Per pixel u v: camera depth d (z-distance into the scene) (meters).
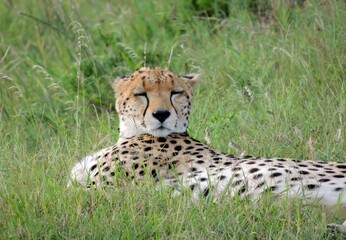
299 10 14.67
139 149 9.93
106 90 14.16
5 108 13.54
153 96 10.16
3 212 8.81
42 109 13.84
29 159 10.50
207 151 9.85
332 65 12.99
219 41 14.84
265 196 8.77
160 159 9.80
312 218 8.52
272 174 8.98
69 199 9.10
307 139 11.01
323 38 13.62
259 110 12.28
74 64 14.59
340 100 11.96
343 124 11.20
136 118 10.26
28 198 9.08
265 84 13.26
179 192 9.12
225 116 11.76
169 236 8.41
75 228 8.63
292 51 13.29
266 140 10.98
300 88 12.64
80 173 10.05
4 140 11.80
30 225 8.59
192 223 8.48
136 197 9.04
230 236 8.34
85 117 12.92
